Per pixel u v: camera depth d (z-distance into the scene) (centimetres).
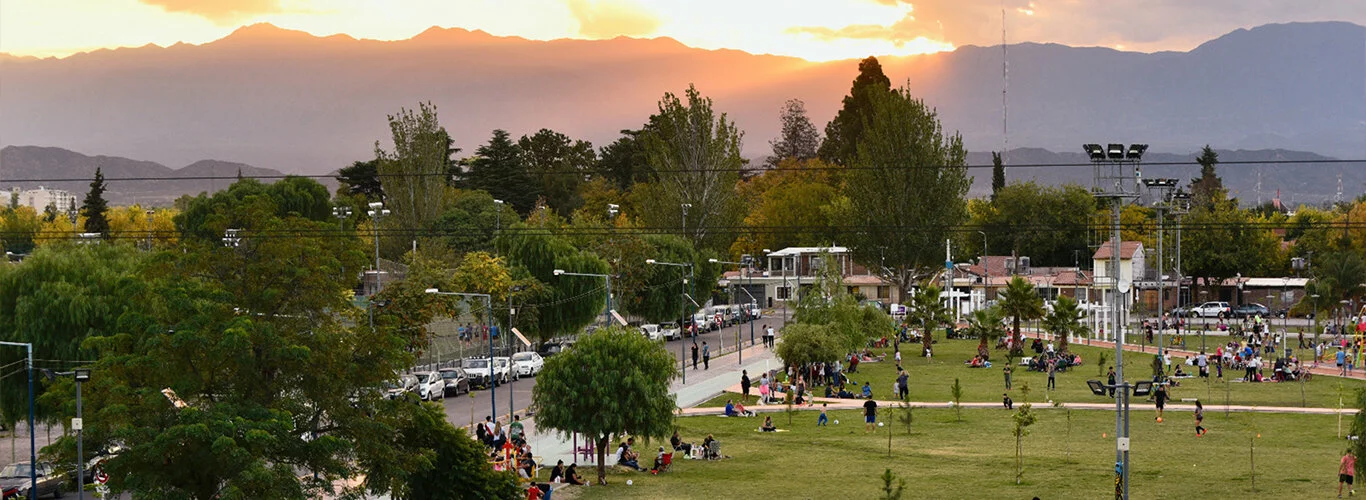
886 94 18000
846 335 11950
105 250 8544
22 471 6391
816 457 6838
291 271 4959
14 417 7800
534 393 6331
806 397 9494
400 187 18875
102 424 4569
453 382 10025
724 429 8075
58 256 8125
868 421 8019
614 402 6116
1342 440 7094
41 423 9206
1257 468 6125
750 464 6631
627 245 15862
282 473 4556
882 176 17675
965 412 8656
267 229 5012
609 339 6297
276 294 4916
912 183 17575
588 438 6731
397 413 5056
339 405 4894
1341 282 16625
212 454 4481
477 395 10150
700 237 18850
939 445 7181
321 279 5016
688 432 7938
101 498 5994
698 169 18925
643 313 16288
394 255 18500
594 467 6550
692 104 19062
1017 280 12875
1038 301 12812
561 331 13562
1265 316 18762
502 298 12631
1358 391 5291
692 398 9875
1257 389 9819
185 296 4750
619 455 6681
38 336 7738
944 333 16800
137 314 4838
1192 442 7094
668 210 18925
